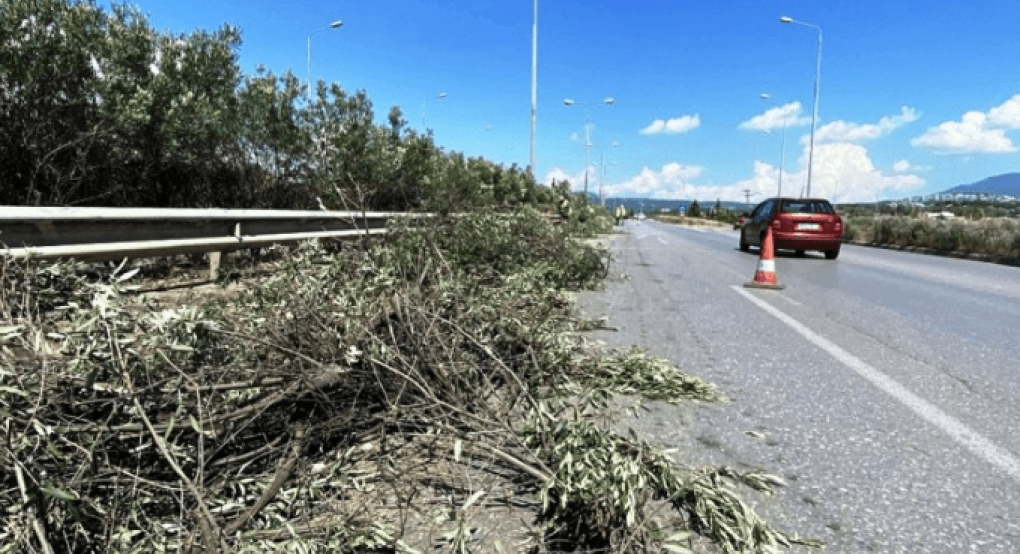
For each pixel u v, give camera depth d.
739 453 2.94
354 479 2.46
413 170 14.76
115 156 7.91
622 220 50.22
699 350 4.95
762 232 16.20
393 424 2.90
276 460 2.55
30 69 6.66
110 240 5.05
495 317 3.83
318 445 2.75
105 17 7.76
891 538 2.22
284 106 11.09
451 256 5.92
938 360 4.75
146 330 2.37
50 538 1.81
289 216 7.57
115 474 2.00
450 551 2.09
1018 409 3.62
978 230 19.23
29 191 7.03
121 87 7.56
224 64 9.05
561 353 3.87
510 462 2.54
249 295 3.32
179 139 8.19
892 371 4.41
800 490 2.58
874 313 6.96
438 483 2.57
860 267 13.34
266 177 11.16
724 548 2.00
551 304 5.38
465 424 2.77
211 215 6.14
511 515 2.34
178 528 1.98
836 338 5.50
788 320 6.35
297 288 3.21
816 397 3.80
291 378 2.66
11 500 1.79
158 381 2.24
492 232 6.84
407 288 3.48
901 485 2.64
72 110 7.39
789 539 2.09
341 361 2.82
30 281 2.51
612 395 3.63
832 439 3.13
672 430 3.22
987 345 5.32
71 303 2.27
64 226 4.59
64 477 1.88
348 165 11.98
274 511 2.20
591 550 2.09
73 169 7.30
